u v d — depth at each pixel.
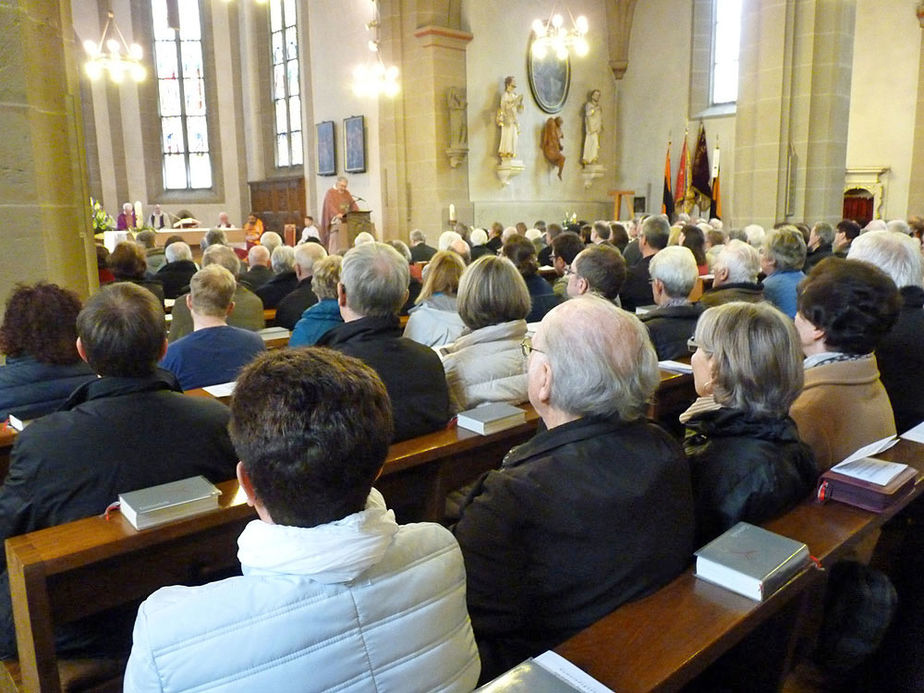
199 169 19.09
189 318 4.60
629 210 16.06
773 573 1.42
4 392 2.45
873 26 13.06
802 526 1.70
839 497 1.81
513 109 13.89
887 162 13.16
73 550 1.65
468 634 1.19
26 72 3.49
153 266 8.55
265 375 1.08
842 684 2.12
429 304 3.65
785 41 10.20
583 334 1.49
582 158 15.61
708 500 1.71
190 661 0.95
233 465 2.07
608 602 1.43
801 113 10.29
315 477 1.02
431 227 13.31
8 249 3.55
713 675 1.71
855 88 13.36
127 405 1.91
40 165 3.63
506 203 14.34
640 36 15.67
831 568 1.83
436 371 2.57
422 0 12.78
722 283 4.11
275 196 17.23
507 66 14.04
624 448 1.48
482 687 1.14
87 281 4.04
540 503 1.43
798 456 1.77
